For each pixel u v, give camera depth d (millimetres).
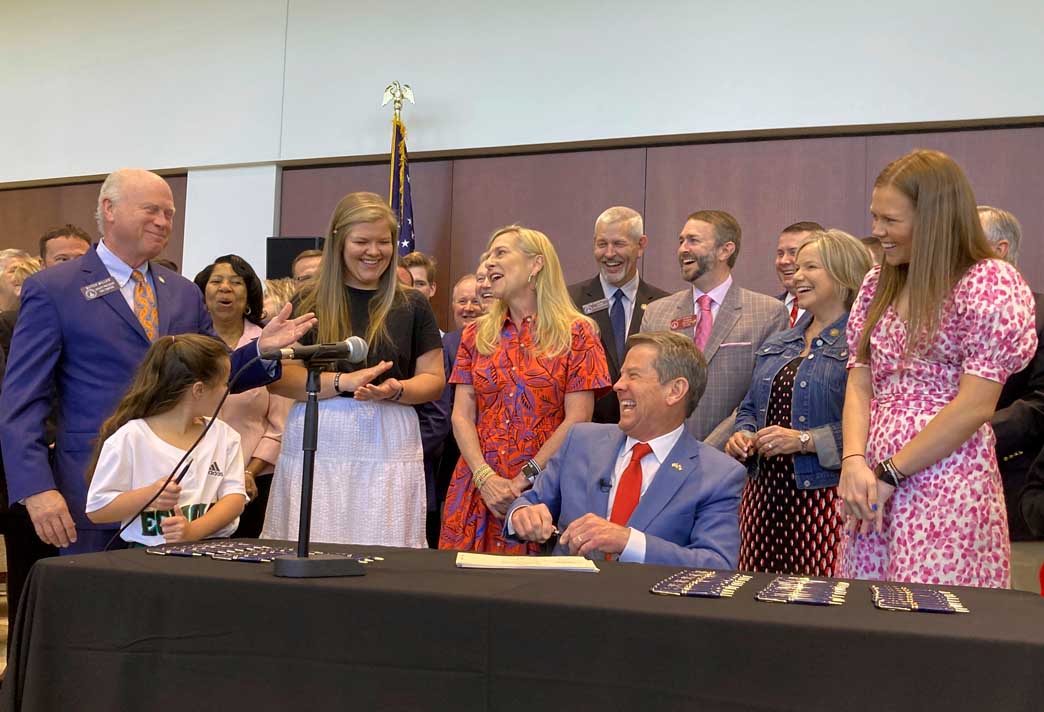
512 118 6672
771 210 6180
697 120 6230
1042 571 2299
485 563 2037
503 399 3355
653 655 1528
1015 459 3129
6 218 8367
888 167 2457
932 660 1402
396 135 6711
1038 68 5570
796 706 1454
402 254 6555
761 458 3215
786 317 3863
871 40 5883
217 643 1782
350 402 3193
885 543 2428
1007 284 2297
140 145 7727
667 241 6406
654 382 2607
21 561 3729
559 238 6664
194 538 2709
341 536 3135
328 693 1705
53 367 2963
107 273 3070
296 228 7328
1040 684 1358
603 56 6477
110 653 1850
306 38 7250
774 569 3145
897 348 2414
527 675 1593
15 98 8227
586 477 2697
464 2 6828
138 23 7801
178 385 2822
